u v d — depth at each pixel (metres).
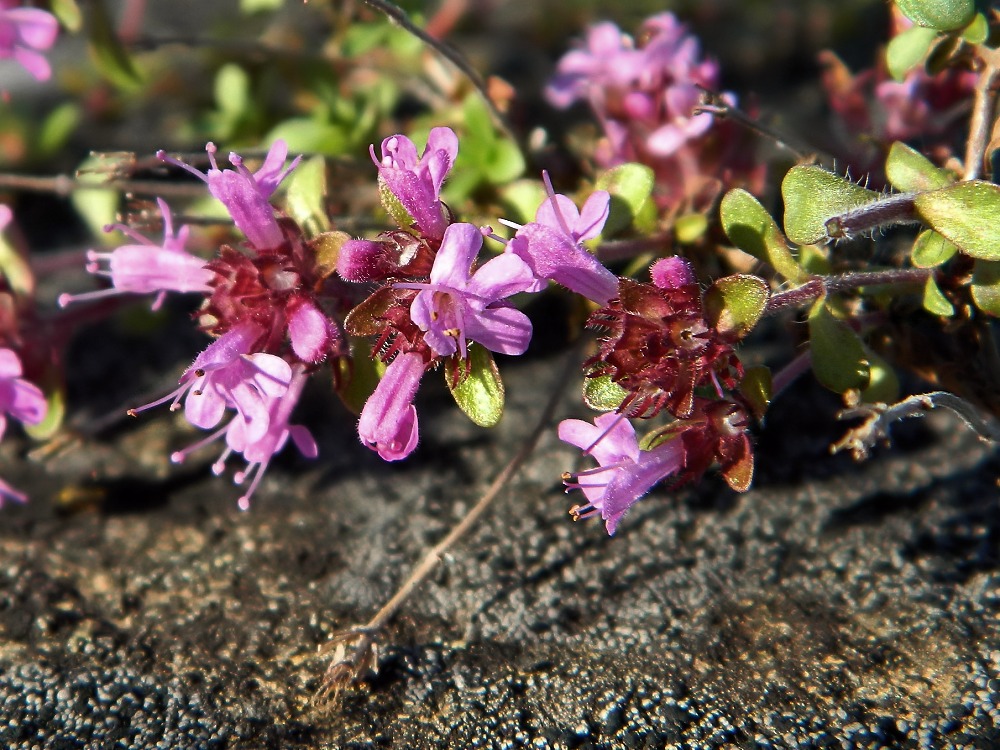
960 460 0.10
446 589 0.09
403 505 0.10
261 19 0.14
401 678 0.09
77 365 0.11
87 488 0.10
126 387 0.11
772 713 0.08
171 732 0.08
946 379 0.09
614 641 0.09
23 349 0.09
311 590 0.09
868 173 0.10
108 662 0.09
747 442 0.08
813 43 0.14
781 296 0.08
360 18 0.12
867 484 0.10
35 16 0.10
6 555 0.09
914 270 0.08
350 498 0.10
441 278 0.08
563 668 0.09
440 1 0.14
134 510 0.10
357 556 0.09
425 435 0.10
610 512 0.08
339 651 0.08
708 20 0.14
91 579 0.09
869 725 0.08
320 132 0.11
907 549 0.09
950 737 0.08
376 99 0.11
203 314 0.08
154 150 0.12
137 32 0.14
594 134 0.11
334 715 0.08
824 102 0.13
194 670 0.09
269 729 0.08
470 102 0.10
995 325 0.10
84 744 0.08
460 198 0.10
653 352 0.08
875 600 0.09
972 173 0.09
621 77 0.10
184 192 0.10
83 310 0.10
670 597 0.09
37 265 0.11
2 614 0.09
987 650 0.08
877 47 0.14
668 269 0.08
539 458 0.10
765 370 0.08
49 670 0.09
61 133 0.12
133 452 0.10
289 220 0.08
